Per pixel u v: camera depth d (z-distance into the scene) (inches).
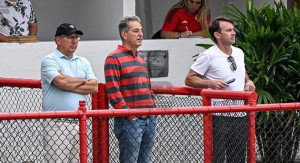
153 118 645.9
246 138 628.7
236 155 637.9
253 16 844.6
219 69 694.5
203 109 587.8
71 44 678.5
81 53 864.3
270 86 799.1
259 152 723.4
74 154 629.9
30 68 825.5
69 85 658.8
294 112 694.5
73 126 631.8
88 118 602.5
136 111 567.8
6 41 829.2
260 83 798.5
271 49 803.4
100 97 676.1
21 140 659.4
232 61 698.8
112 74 644.7
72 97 663.8
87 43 868.0
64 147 634.2
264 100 776.3
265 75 789.2
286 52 797.2
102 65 878.4
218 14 1114.1
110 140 637.3
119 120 629.3
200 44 858.8
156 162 655.1
